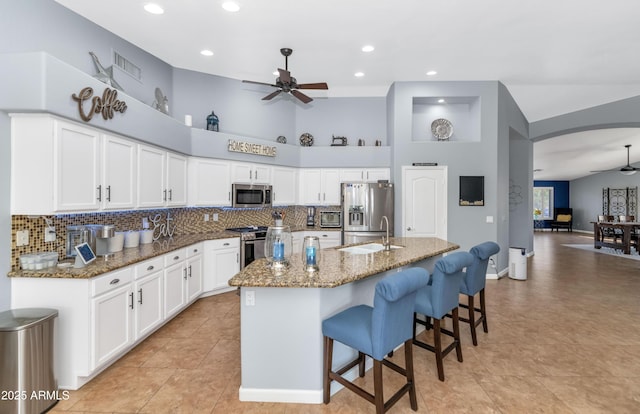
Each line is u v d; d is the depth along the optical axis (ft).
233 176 15.60
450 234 17.12
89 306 7.26
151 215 12.98
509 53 13.48
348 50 13.17
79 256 7.80
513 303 13.48
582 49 13.15
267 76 16.29
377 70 15.46
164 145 12.03
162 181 12.25
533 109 21.17
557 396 7.11
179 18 10.61
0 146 7.25
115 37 11.52
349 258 8.58
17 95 7.07
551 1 9.84
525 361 8.67
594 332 10.55
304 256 8.13
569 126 21.67
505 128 18.03
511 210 24.67
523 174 24.09
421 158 17.19
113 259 8.79
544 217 47.73
